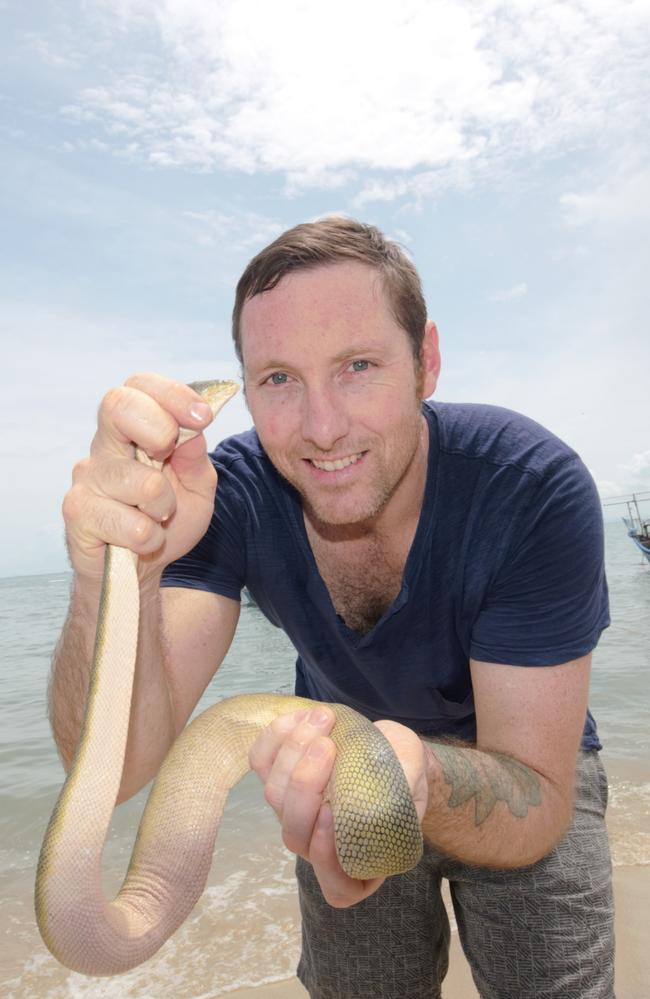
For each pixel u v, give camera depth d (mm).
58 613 8469
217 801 496
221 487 691
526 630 607
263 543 677
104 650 417
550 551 607
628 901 1103
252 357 580
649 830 1339
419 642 659
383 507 616
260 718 505
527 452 641
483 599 627
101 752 412
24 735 2375
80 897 407
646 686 2494
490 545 620
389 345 573
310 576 671
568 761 603
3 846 1488
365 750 391
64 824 406
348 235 570
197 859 488
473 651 628
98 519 418
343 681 717
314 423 562
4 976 1030
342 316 551
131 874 480
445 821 504
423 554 633
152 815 492
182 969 1024
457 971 1006
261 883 1255
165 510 420
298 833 389
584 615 613
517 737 597
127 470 410
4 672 3869
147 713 552
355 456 584
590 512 629
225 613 674
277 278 556
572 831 678
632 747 1824
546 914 655
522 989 667
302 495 663
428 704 710
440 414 681
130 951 443
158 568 522
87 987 1000
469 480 636
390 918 702
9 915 1209
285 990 969
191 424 410
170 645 623
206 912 1166
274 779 389
